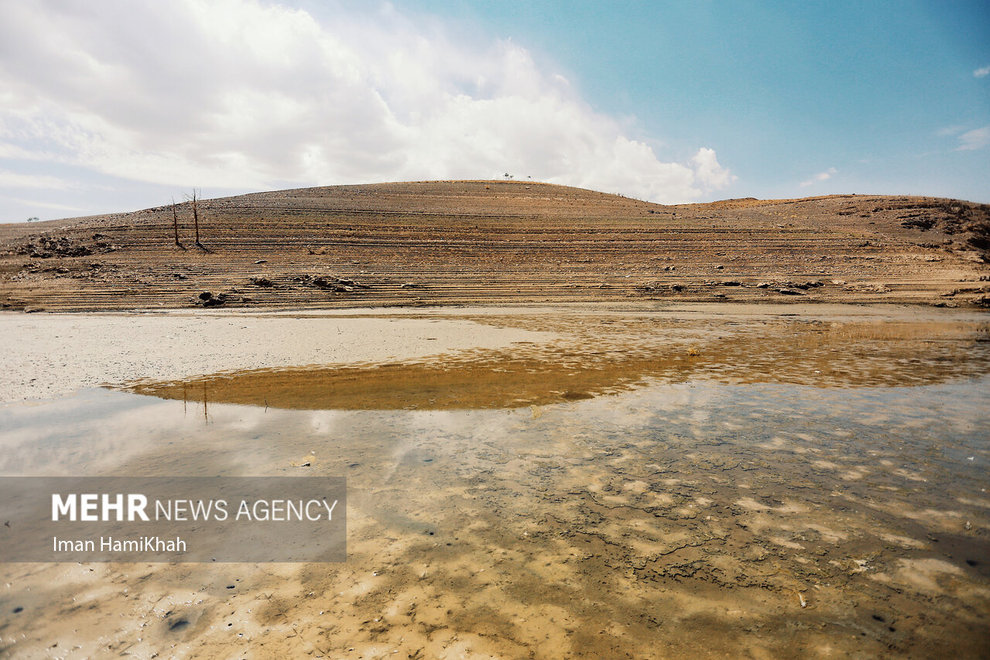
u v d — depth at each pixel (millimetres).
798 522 4195
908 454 5680
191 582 3381
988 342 14508
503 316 21625
